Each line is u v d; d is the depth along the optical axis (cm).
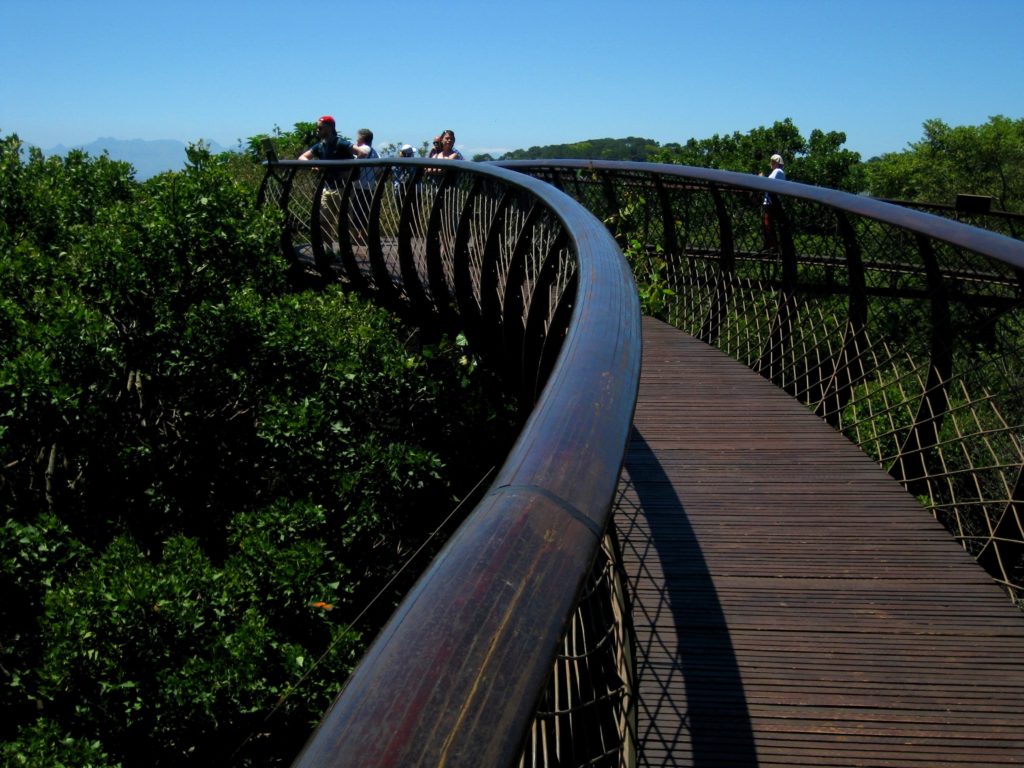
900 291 409
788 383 531
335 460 988
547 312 533
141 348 1023
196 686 738
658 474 394
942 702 237
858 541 329
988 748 218
